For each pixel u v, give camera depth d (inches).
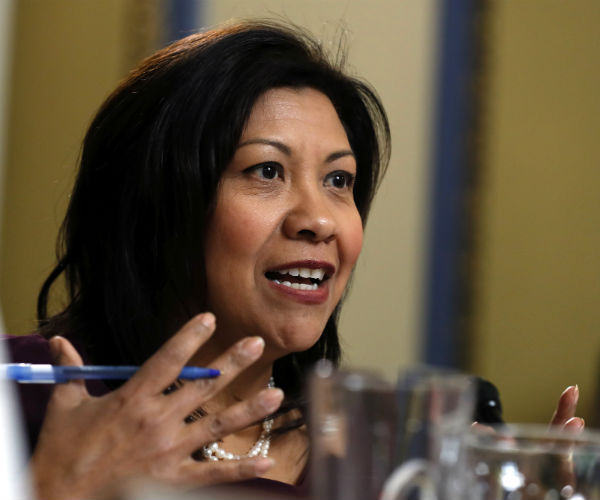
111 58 263.7
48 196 261.3
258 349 66.4
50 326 99.9
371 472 47.1
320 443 47.8
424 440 47.3
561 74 288.0
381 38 277.3
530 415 282.2
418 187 280.4
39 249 259.1
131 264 95.2
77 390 66.0
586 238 289.1
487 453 50.5
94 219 98.6
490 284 282.0
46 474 62.5
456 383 48.4
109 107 98.5
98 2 264.5
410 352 278.1
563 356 286.2
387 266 278.5
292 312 91.8
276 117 92.9
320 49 101.3
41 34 264.7
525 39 285.4
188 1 260.1
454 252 280.2
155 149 93.4
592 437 52.1
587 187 289.4
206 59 92.8
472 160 281.3
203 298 93.5
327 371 48.9
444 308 279.6
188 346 64.2
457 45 280.7
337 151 95.0
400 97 279.4
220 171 91.5
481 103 282.2
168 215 93.7
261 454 92.0
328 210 93.4
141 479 62.6
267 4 259.8
